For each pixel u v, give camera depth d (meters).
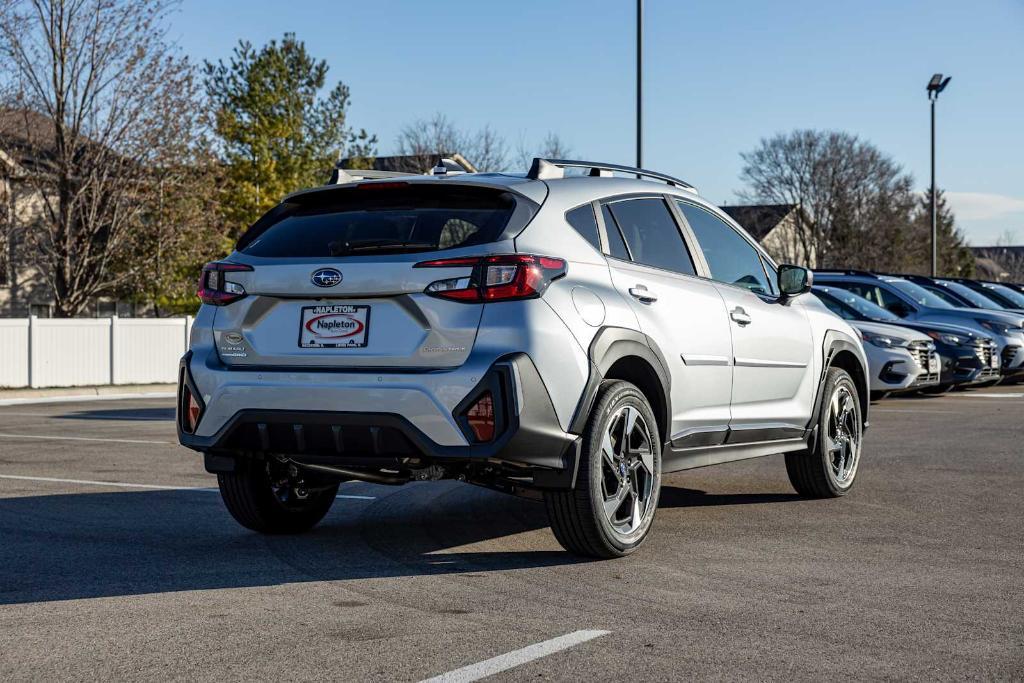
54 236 29.62
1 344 22.59
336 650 3.70
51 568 4.99
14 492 7.35
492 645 3.76
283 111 33.66
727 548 5.46
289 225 5.26
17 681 3.39
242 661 3.58
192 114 29.95
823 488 7.04
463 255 4.72
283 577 4.81
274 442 4.99
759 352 6.34
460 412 4.61
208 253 31.17
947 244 84.88
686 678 3.41
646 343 5.29
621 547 5.16
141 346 25.11
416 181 5.02
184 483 7.78
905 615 4.17
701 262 6.10
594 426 4.95
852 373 7.60
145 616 4.14
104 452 9.84
